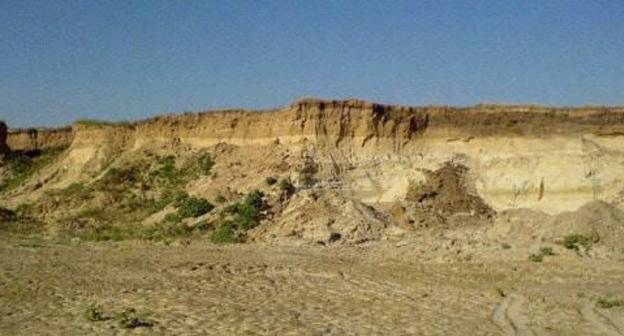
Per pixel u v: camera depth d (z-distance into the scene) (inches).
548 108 2322.8
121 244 1972.2
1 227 2406.5
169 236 2086.6
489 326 979.3
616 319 1050.1
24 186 3132.4
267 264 1546.5
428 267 1535.4
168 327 919.7
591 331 967.0
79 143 3230.8
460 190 2208.4
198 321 962.1
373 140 2389.3
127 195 2588.6
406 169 2300.7
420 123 2406.5
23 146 3639.3
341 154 2356.1
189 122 2763.3
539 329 968.9
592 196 2119.8
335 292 1235.9
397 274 1437.0
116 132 3117.6
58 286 1246.3
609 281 1392.7
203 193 2365.9
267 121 2527.1
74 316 982.4
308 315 1030.4
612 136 2263.8
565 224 1894.7
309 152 2340.1
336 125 2397.9
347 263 1578.5
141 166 2728.8
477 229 2000.5
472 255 1680.6
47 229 2364.7
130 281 1318.9
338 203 2113.7
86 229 2311.8
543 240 1838.1
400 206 2113.7
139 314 1000.2
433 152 2358.5
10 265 1507.1
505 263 1585.9
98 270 1454.2
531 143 2282.2
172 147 2765.7
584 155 2207.2
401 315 1045.2
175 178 2586.1
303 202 2118.6
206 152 2642.7
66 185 2984.7
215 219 2151.8
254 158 2450.8
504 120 2346.2
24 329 896.3
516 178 2215.8
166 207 2393.0
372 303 1138.0
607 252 1708.9
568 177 2169.0
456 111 2395.4
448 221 2069.4
